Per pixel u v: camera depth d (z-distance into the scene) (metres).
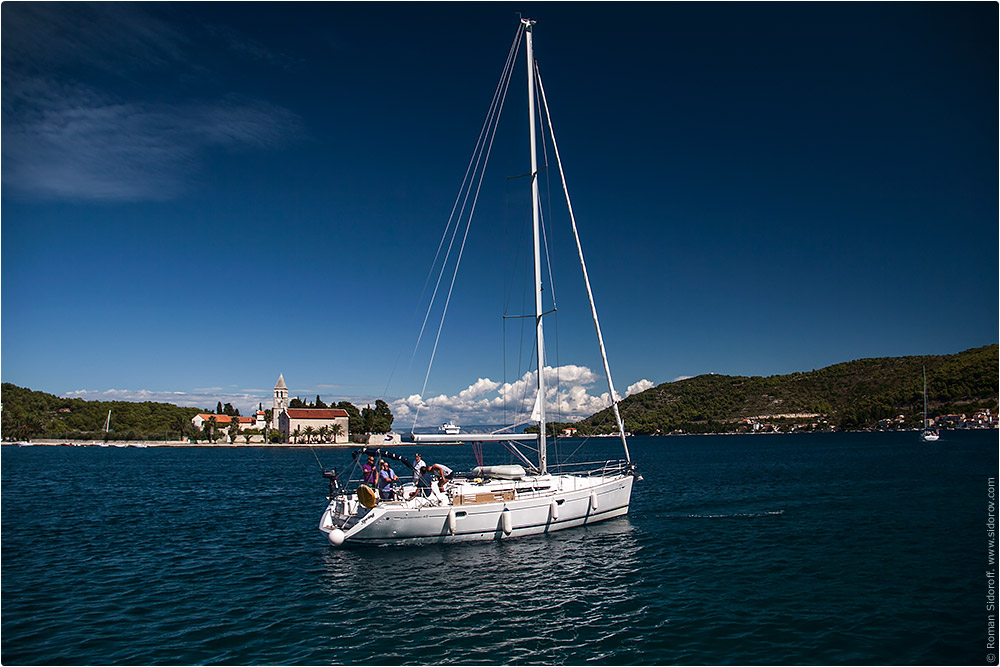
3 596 14.98
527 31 23.81
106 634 12.54
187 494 36.97
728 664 11.09
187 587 15.72
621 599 14.64
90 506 31.00
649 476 48.12
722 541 20.89
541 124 25.75
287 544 21.02
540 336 22.69
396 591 15.24
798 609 13.91
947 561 18.03
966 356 185.25
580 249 25.89
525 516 20.78
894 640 12.12
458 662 11.23
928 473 44.91
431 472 20.75
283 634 12.53
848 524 24.03
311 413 160.00
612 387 25.20
